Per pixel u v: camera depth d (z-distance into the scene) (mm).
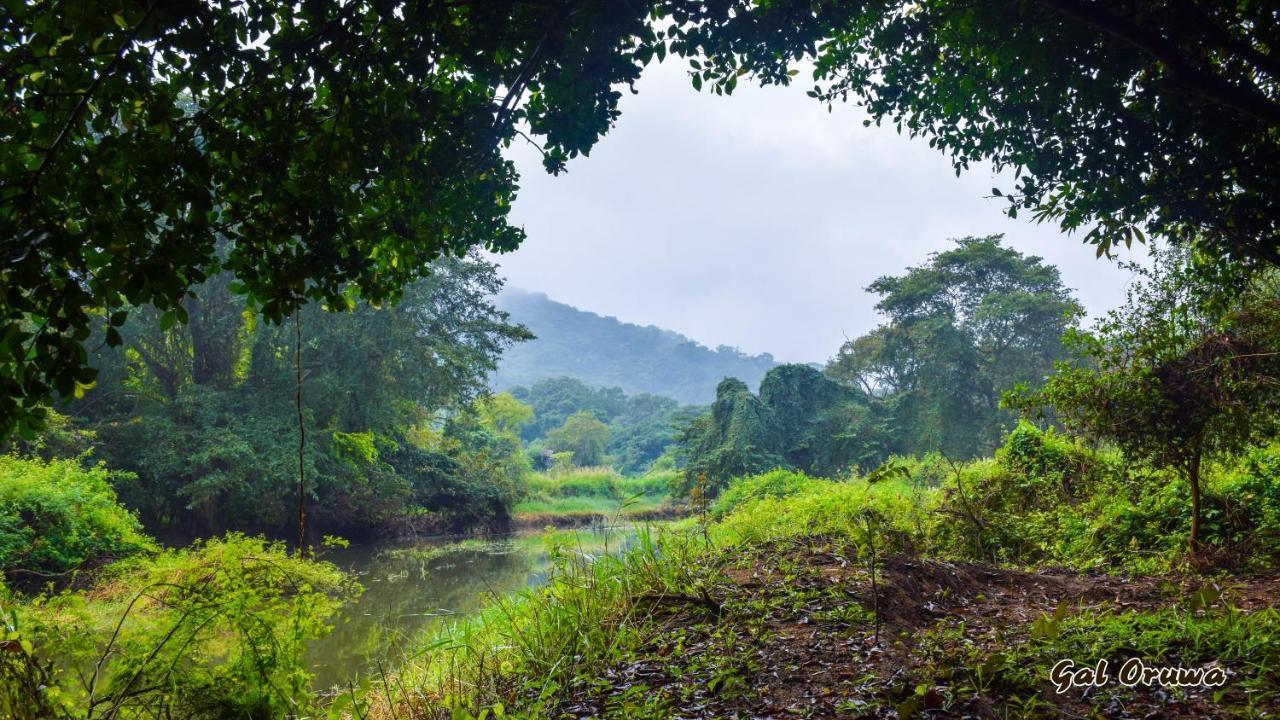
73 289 2961
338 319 24781
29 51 3287
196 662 4141
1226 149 5070
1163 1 4344
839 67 6352
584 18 4109
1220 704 3254
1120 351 6977
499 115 4465
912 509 8984
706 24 4672
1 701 3117
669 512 36469
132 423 21156
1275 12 4320
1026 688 3598
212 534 22688
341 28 3736
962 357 38625
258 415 23141
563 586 5832
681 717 3625
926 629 4859
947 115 6043
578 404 100188
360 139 4051
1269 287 6891
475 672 4879
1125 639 4059
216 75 3582
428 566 19391
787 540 7410
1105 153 5375
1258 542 6668
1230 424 6477
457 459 34812
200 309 22891
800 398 39281
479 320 29516
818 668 4098
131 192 3297
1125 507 8102
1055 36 4871
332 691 5855
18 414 2912
